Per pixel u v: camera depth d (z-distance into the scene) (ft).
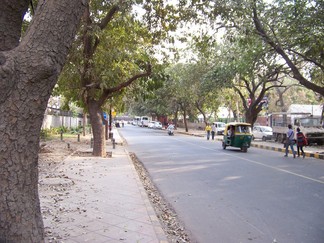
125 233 18.88
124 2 45.03
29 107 11.18
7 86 10.82
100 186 31.50
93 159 52.47
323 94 62.18
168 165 51.21
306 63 80.38
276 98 203.21
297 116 100.42
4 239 11.05
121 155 60.85
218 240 19.49
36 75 11.02
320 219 23.25
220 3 48.75
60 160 50.29
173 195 31.17
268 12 58.95
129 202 25.79
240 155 66.49
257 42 61.16
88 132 138.72
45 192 28.27
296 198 29.40
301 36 59.16
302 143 64.34
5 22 11.85
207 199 29.40
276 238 19.61
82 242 17.26
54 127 128.57
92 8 51.47
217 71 99.19
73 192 28.66
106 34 51.83
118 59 51.62
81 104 69.21
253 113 119.44
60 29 11.30
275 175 41.83
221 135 149.38
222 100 175.52
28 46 11.08
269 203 27.73
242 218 23.70
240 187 34.37
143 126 274.36
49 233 18.39
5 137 11.05
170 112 219.00
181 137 130.00
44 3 11.48
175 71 146.41
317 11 55.21
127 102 92.63
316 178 39.63
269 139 113.09
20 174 11.28
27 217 11.44
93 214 22.36
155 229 19.71
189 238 20.01
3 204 11.05
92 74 52.26
